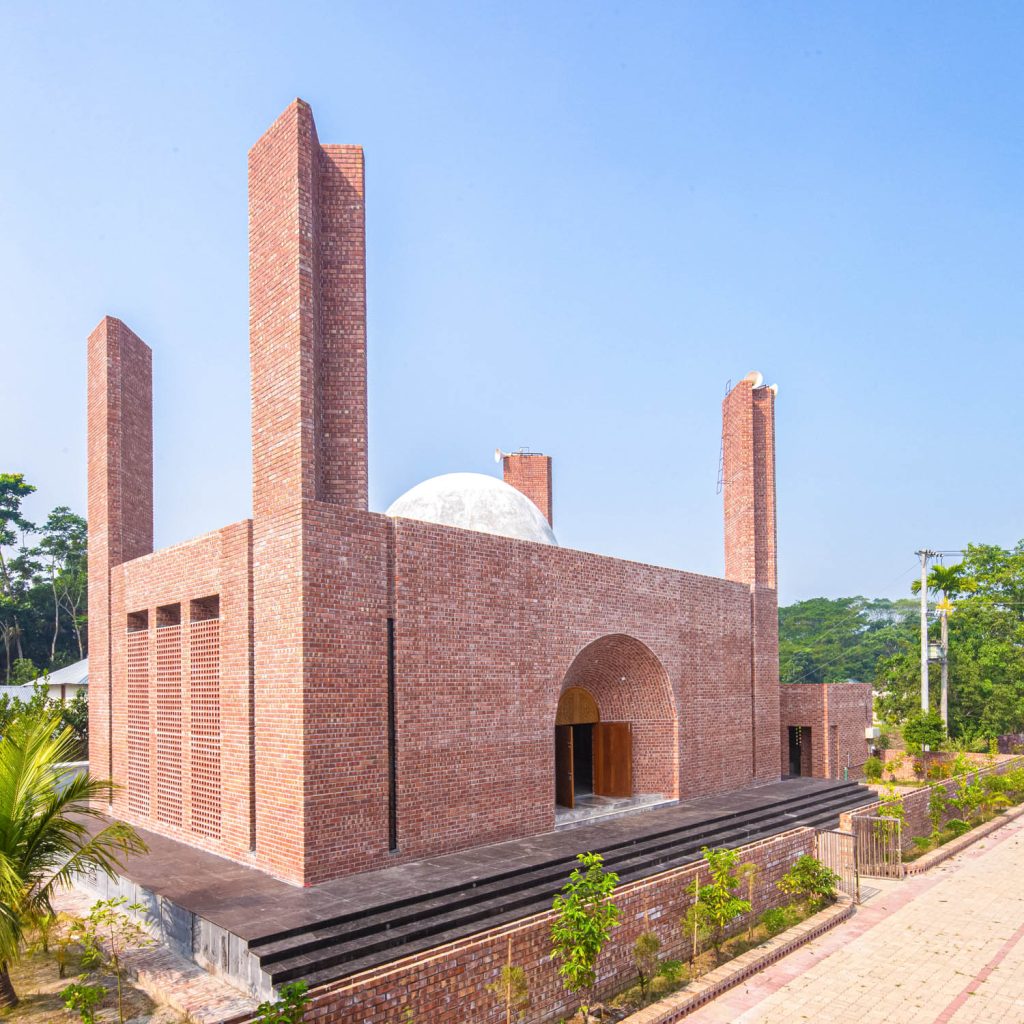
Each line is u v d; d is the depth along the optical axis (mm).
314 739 12156
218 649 14367
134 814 17750
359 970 9625
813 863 15188
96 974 10922
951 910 15375
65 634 50188
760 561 24594
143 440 20719
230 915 10555
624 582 18953
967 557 44500
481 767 14852
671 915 12219
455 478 21375
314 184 14148
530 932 9930
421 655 13945
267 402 13789
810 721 28172
